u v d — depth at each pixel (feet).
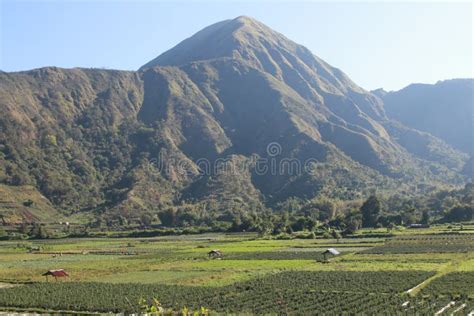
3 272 356.79
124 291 261.85
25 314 217.56
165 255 444.55
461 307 207.21
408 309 204.85
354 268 330.75
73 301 239.09
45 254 490.08
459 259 358.02
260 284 273.54
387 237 544.62
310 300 229.86
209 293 249.96
